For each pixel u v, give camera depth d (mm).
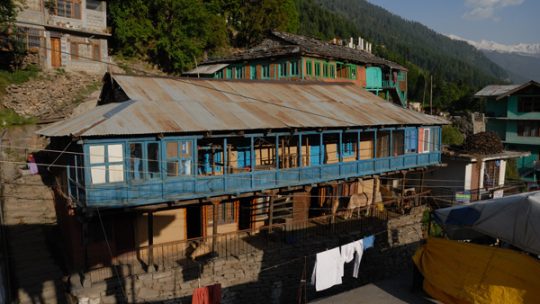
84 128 14633
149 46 39625
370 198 25953
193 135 16703
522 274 11438
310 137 23562
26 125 25297
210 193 17172
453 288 12305
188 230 20359
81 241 16594
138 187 15578
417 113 26375
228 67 35469
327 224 23109
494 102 43906
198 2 42062
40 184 22281
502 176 32125
